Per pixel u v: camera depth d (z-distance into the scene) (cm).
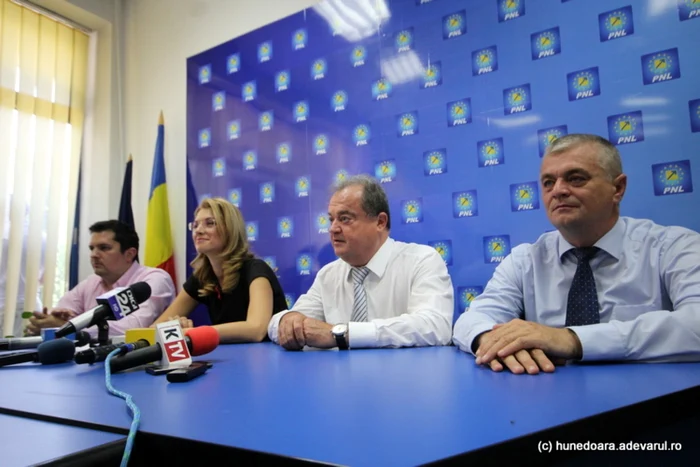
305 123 262
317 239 254
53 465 39
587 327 89
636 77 177
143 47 352
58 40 338
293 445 40
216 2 318
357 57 246
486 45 210
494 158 205
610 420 49
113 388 72
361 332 125
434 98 222
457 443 40
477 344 99
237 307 193
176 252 313
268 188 273
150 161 337
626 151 177
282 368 92
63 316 204
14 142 307
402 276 161
